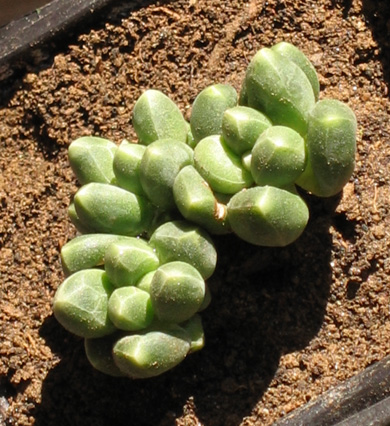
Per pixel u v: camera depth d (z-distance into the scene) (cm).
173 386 26
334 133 24
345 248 26
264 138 24
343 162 24
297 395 26
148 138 26
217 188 25
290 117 25
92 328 25
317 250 27
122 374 25
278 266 27
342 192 27
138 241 25
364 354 26
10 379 27
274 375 26
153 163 25
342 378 26
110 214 25
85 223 25
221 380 26
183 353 25
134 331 25
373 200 27
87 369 27
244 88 26
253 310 26
